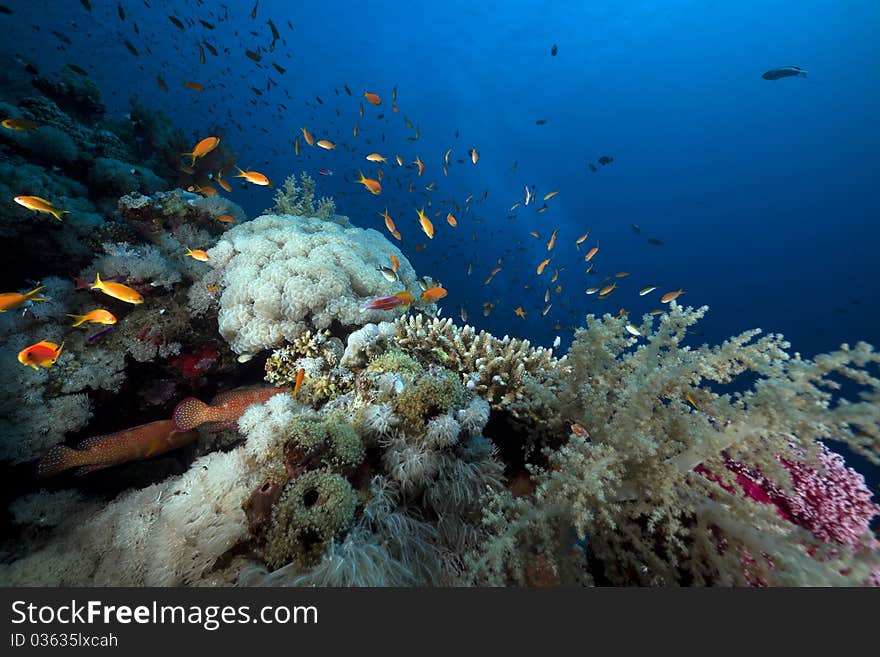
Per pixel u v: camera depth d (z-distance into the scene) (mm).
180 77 32312
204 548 2543
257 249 5570
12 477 4203
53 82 10078
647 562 2471
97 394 4805
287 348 4719
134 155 10422
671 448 2598
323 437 2621
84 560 3066
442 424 2795
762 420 2436
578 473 2582
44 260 5668
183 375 5383
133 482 4883
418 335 4395
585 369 3350
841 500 2756
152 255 5359
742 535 2273
